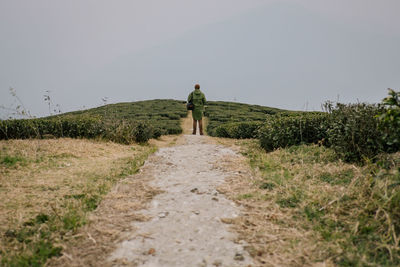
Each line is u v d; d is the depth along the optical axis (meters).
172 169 5.23
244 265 2.16
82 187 4.05
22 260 2.26
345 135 4.53
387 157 3.93
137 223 2.93
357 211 2.89
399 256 2.18
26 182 4.19
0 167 4.76
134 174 4.86
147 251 2.39
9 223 2.87
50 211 3.19
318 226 2.73
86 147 6.88
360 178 3.53
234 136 10.54
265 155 5.88
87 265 2.19
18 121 7.80
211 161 5.86
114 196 3.68
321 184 3.79
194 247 2.45
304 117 6.41
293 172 4.48
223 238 2.60
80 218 2.98
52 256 2.34
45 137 8.00
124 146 7.80
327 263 2.15
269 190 3.80
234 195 3.69
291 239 2.53
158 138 11.46
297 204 3.24
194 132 13.62
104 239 2.59
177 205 3.43
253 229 2.75
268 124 6.86
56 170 4.92
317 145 5.70
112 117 9.45
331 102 5.51
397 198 2.72
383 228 2.55
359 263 2.11
